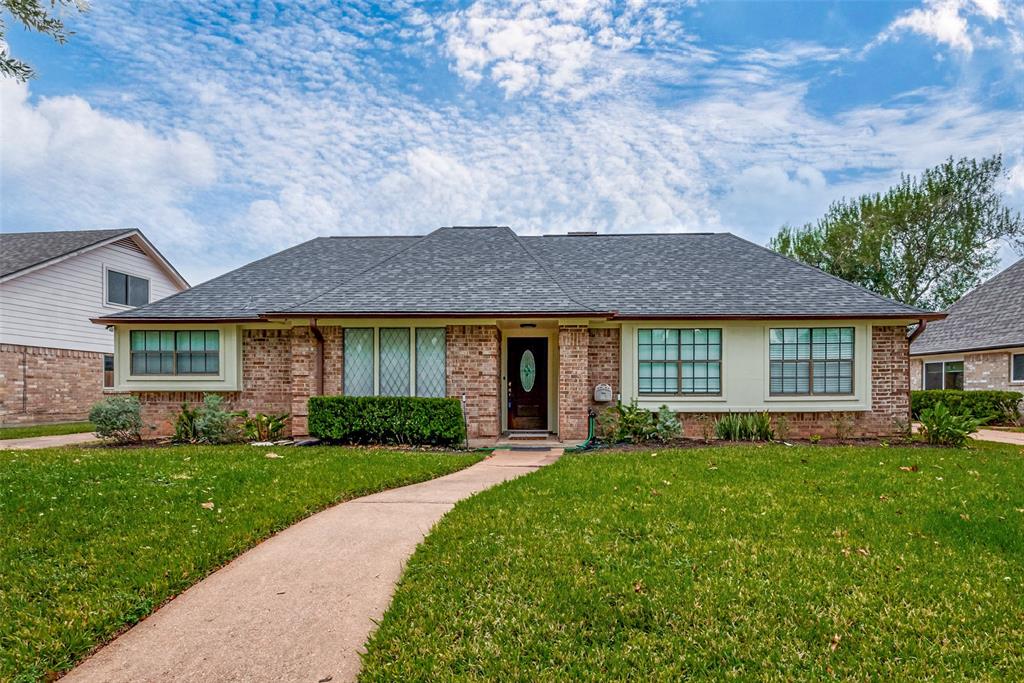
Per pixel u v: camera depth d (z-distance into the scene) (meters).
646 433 11.23
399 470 7.98
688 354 12.30
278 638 3.42
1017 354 17.30
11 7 5.89
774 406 12.10
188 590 4.09
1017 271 20.27
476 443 11.49
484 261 13.80
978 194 26.52
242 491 6.41
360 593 4.03
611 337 12.46
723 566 4.22
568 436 11.70
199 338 12.77
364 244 16.86
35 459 8.38
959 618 3.45
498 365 12.55
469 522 5.31
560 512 5.62
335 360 12.01
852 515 5.50
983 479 7.16
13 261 17.16
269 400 12.76
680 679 2.89
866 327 12.09
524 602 3.66
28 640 3.21
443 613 3.54
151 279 21.84
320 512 6.03
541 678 2.88
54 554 4.43
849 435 12.15
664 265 14.46
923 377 21.55
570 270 14.32
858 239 28.45
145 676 3.03
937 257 27.25
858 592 3.79
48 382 17.64
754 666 2.99
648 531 5.01
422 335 12.06
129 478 6.86
